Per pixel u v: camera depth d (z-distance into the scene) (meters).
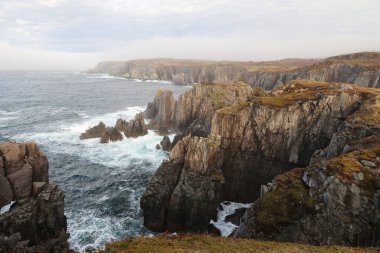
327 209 35.53
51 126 110.00
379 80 141.38
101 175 70.62
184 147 57.03
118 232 50.28
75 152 83.75
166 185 55.16
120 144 90.06
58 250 40.53
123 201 59.72
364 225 33.34
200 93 99.75
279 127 63.62
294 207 38.03
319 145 63.78
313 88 80.44
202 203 52.75
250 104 67.00
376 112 56.72
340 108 64.06
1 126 108.75
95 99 187.25
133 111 144.25
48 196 41.84
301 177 41.94
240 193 64.56
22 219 39.00
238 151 65.00
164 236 27.44
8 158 41.47
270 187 42.16
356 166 38.34
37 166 44.59
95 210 56.19
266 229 37.25
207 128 82.12
